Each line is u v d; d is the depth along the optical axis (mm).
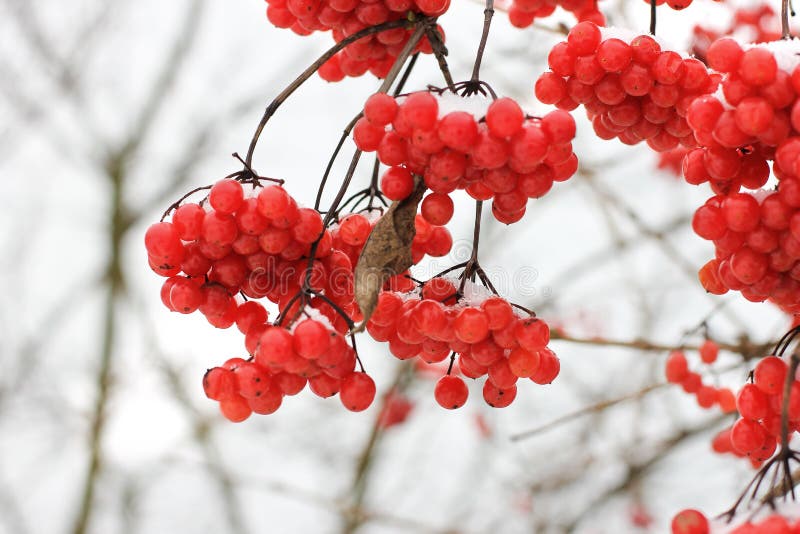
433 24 1901
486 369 1933
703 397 3299
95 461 6176
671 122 1989
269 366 1754
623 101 1977
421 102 1618
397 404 5684
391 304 1896
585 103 2012
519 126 1607
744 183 1738
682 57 1908
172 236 1814
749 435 1776
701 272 1923
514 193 1760
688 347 3332
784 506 1510
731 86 1586
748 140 1616
